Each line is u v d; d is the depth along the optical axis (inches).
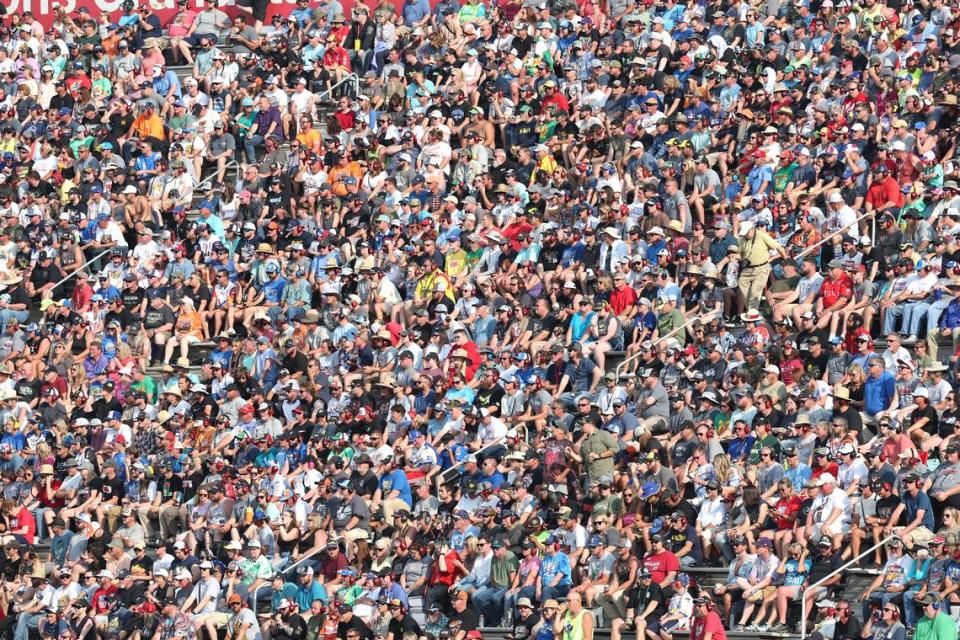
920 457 4136.3
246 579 4434.1
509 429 4616.1
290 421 4877.0
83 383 5236.2
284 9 6550.2
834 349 4448.8
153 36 6481.3
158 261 5438.0
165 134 6058.1
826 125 5226.4
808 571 3951.8
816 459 4111.7
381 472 4557.1
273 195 5625.0
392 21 6378.0
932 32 5506.9
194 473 4785.9
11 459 5034.5
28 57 6437.0
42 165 6008.9
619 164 5383.9
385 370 4943.4
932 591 3747.5
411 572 4340.6
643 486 4202.8
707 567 4097.0
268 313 5280.5
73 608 4576.8
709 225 5132.9
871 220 4928.6
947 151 5098.4
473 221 5295.3
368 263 5211.6
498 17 6156.5
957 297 4493.1
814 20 5659.5
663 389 4495.6
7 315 5492.1
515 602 4133.9
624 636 4018.2
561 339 4840.1
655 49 5703.7
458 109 5861.2
